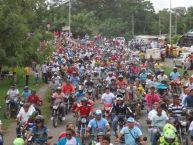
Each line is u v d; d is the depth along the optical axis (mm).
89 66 41531
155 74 38344
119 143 15125
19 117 18766
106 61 46531
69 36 89500
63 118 25266
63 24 99000
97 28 113250
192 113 18828
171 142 14336
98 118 16672
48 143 15375
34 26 44250
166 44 86188
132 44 94000
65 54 57562
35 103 23719
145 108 26969
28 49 40188
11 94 27406
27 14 40281
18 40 37969
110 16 155250
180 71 53031
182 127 18297
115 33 116000
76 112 19875
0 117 27062
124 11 156125
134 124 15203
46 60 46156
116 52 67938
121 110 19547
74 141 14430
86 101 19859
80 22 103500
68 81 27703
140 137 14930
